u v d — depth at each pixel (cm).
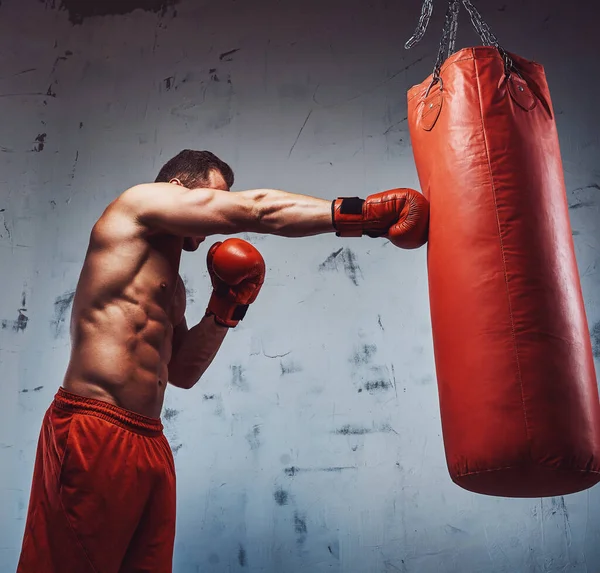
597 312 334
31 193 363
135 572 155
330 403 327
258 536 312
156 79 379
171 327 170
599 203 348
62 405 156
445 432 151
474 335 146
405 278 342
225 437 325
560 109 362
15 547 316
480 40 374
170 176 180
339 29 380
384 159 359
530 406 141
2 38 388
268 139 365
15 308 347
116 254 161
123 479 150
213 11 388
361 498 315
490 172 152
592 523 310
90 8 392
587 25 374
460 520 311
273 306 341
